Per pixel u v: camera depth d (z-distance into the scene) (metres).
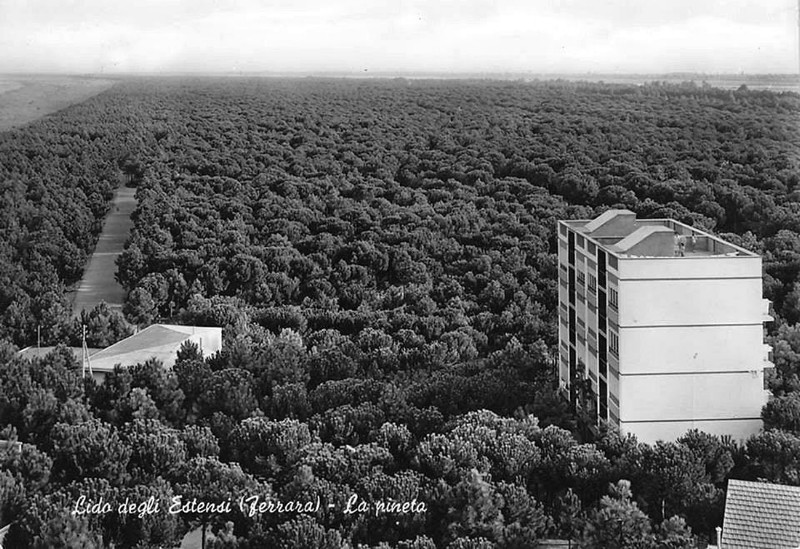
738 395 36.75
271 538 28.84
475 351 58.44
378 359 53.62
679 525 29.00
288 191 90.25
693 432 35.19
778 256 72.06
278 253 77.31
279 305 73.44
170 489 31.52
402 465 35.38
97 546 29.14
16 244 70.38
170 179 86.88
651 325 36.16
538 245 81.75
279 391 43.31
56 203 75.56
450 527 29.66
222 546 29.02
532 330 63.91
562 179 93.88
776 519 27.12
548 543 31.61
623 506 28.98
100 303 63.28
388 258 79.62
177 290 70.38
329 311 69.88
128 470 35.06
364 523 30.16
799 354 50.75
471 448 33.91
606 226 42.34
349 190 94.12
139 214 78.81
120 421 40.94
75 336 59.62
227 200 85.56
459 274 78.25
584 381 41.06
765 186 86.06
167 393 42.81
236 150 94.06
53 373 44.56
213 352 55.78
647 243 37.31
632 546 28.42
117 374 43.16
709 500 31.91
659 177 90.00
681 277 35.97
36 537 28.80
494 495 30.72
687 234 43.91
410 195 94.88
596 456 33.81
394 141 101.94
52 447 36.38
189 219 79.62
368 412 39.34
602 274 38.78
